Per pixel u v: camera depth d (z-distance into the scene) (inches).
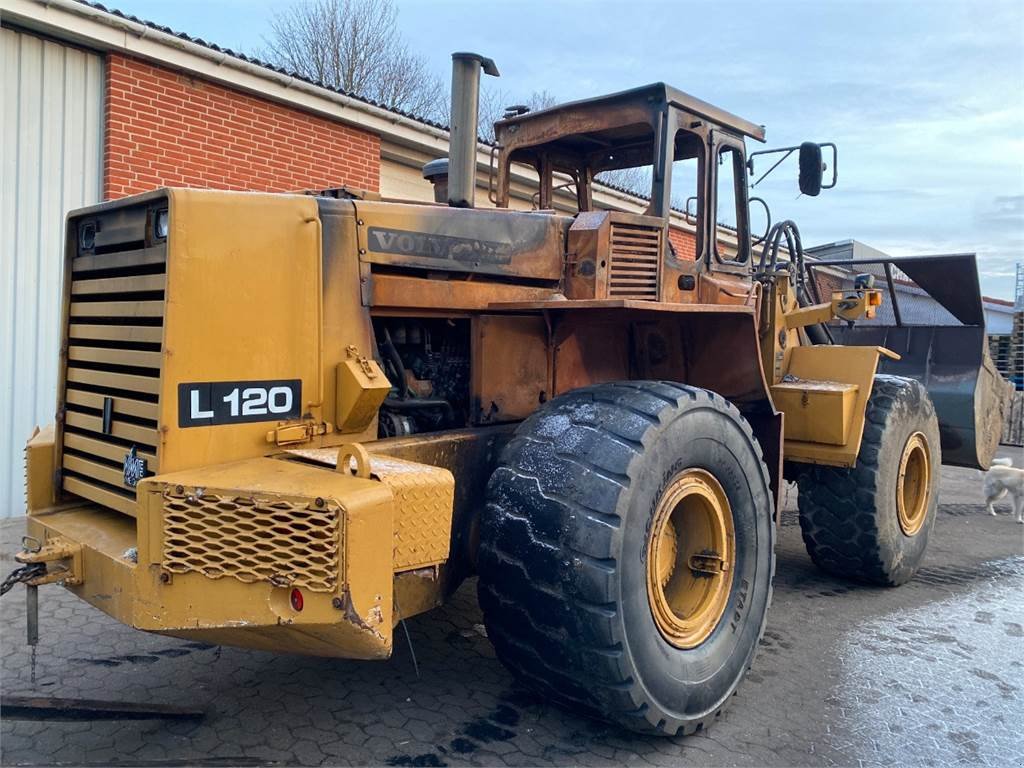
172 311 97.4
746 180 178.5
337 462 93.8
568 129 167.3
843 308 183.5
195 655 143.3
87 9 235.0
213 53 266.2
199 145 276.7
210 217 100.3
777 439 162.4
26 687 128.6
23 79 237.3
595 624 103.0
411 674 137.0
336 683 133.0
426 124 341.7
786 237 211.6
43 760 106.4
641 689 106.8
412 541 93.4
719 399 126.7
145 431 102.6
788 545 238.4
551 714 124.0
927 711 130.6
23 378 242.1
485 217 131.5
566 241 142.2
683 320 154.3
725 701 123.7
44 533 112.7
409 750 112.0
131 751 109.5
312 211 108.8
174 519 88.9
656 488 111.3
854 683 140.6
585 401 118.7
